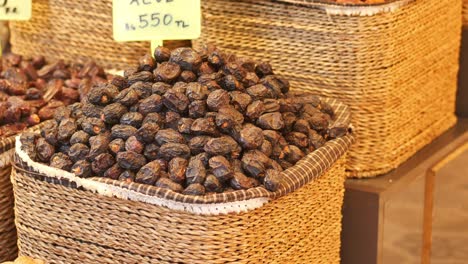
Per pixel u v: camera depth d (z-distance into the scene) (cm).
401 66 134
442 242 149
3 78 142
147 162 104
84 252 106
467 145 153
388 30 129
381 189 128
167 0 122
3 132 123
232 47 138
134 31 124
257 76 117
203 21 139
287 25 132
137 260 102
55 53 159
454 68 154
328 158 111
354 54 129
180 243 99
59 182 104
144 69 114
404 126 138
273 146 107
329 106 123
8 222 123
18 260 105
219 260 98
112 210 102
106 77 147
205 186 99
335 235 121
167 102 107
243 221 98
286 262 108
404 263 139
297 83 135
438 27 143
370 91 130
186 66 112
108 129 108
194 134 104
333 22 128
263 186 100
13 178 110
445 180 146
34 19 158
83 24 153
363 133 132
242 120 107
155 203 98
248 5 134
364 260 131
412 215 138
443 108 152
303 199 108
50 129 109
